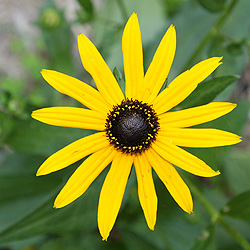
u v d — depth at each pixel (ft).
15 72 1.32
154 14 1.22
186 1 1.19
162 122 0.86
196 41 1.16
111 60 1.13
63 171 0.99
